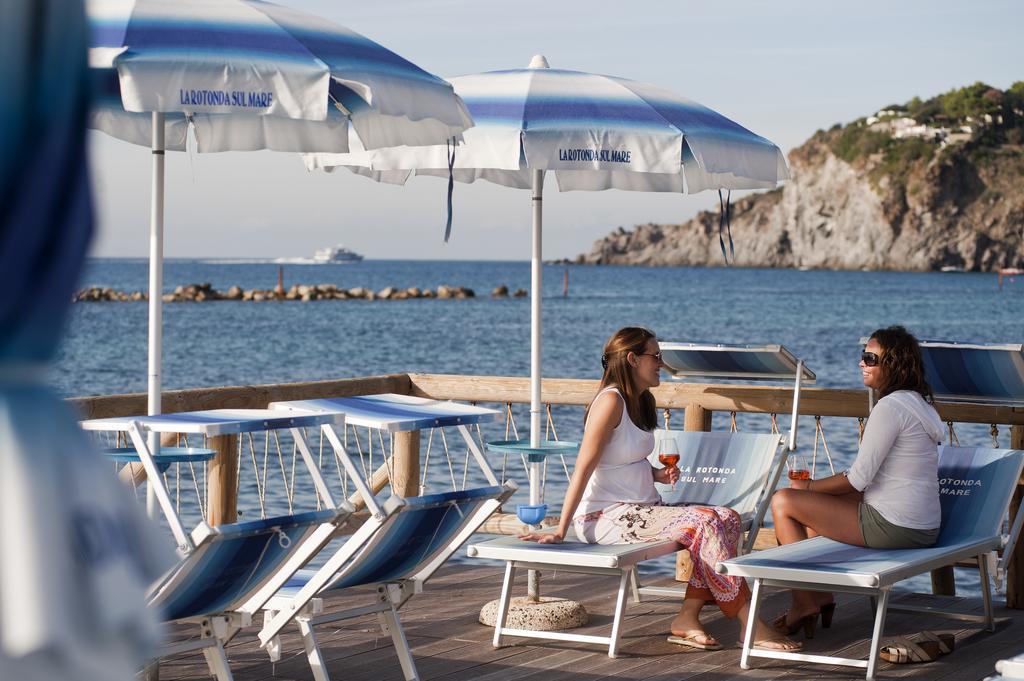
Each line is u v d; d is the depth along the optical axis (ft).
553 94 17.70
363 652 16.79
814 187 501.56
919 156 472.85
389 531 13.44
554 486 36.83
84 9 2.57
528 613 17.92
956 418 20.81
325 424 13.85
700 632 17.11
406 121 17.01
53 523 2.53
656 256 599.16
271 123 18.29
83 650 2.49
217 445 19.17
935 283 385.50
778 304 259.19
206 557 11.53
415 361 127.85
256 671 15.79
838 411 21.16
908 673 15.98
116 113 19.03
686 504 18.79
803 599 17.63
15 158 2.46
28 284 2.52
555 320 200.03
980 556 18.16
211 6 14.20
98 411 18.35
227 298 272.31
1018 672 8.32
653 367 17.66
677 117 17.95
